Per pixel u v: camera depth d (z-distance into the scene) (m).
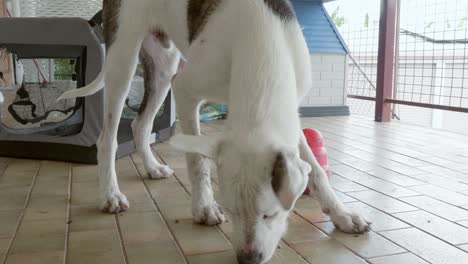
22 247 1.76
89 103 3.00
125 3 2.12
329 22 5.55
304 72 1.74
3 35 3.12
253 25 1.59
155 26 2.18
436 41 4.67
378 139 3.91
